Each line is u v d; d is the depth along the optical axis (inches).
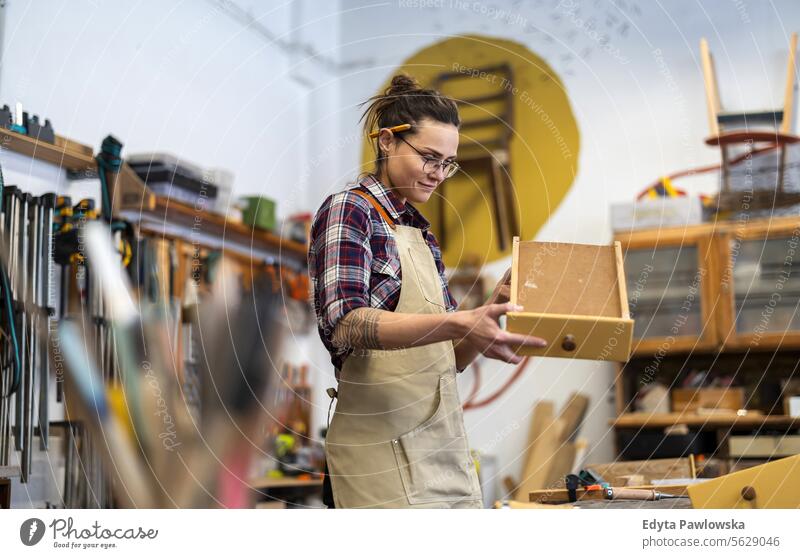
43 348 104.0
